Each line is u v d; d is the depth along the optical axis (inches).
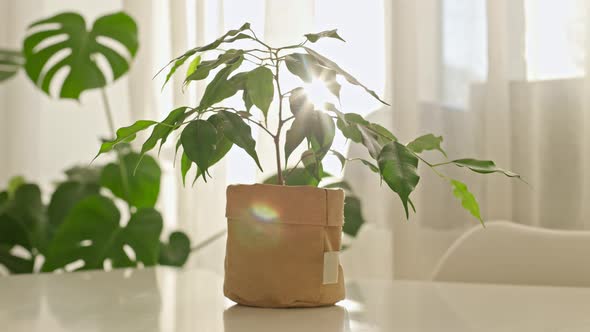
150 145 30.0
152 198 79.5
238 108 84.9
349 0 87.7
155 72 96.8
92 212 68.5
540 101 83.5
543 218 83.6
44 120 105.0
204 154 28.2
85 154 104.5
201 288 38.3
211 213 90.9
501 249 50.9
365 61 87.3
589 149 81.5
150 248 69.5
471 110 84.7
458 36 85.0
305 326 26.6
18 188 86.5
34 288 38.8
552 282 49.6
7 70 94.7
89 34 82.7
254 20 91.0
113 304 32.9
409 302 33.6
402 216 85.1
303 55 29.4
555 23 83.0
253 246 29.8
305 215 29.5
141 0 96.8
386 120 85.9
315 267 29.7
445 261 51.9
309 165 31.8
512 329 27.0
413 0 85.0
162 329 26.4
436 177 84.7
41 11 105.2
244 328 26.3
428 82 85.4
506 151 83.1
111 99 103.3
